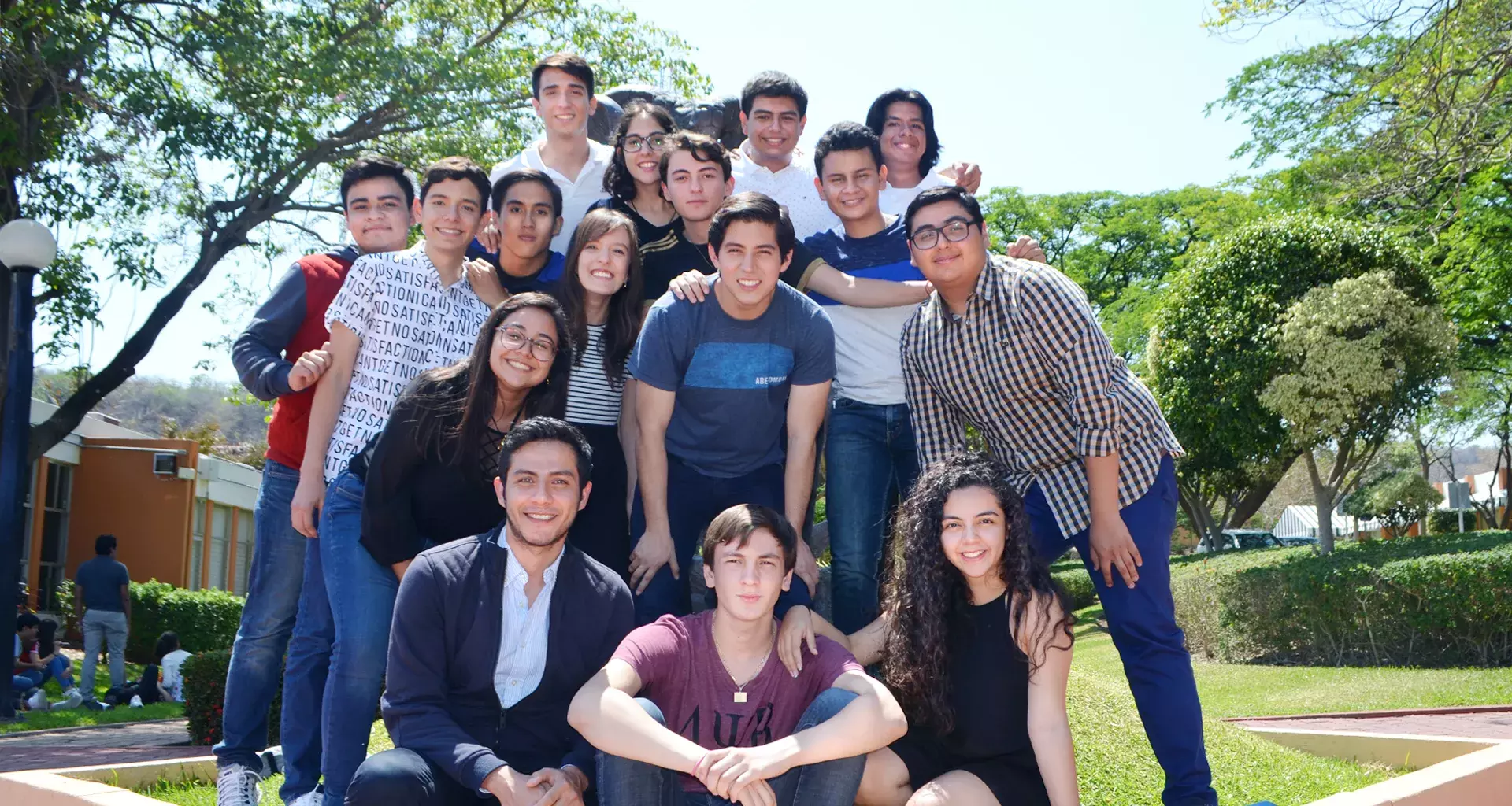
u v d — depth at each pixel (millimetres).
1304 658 14438
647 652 3389
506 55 16500
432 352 4191
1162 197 31734
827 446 4730
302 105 14258
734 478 4266
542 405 3785
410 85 14758
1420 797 4035
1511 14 11219
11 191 13719
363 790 3141
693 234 4734
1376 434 16219
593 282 4152
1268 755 5793
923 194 3912
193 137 13367
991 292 3904
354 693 3715
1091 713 5238
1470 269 18969
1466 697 10227
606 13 17328
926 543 3645
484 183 4316
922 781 3641
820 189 4957
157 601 19172
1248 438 17688
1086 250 32250
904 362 4281
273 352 4375
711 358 4098
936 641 3605
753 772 3064
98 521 22312
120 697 13180
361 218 4656
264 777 4387
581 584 3525
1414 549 14461
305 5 14414
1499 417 27438
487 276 4453
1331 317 15891
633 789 3150
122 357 15062
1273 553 17594
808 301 4188
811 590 4066
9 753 8312
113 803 4012
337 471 4031
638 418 4105
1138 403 3979
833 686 3375
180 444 22500
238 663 4312
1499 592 12328
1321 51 16484
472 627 3439
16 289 10922
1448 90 12094
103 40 13375
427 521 3828
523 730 3492
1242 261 17688
